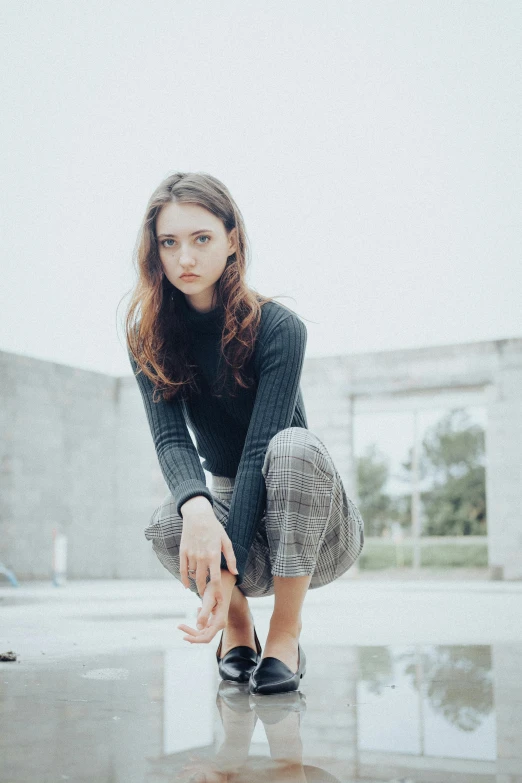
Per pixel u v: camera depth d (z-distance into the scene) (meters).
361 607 4.38
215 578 1.29
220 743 0.94
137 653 1.95
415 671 1.60
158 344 1.56
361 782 0.77
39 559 11.02
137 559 12.20
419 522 11.17
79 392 11.84
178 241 1.49
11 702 1.20
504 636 2.47
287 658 1.38
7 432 10.71
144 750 0.90
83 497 11.81
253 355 1.55
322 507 1.42
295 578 1.40
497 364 10.28
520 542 9.88
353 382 11.15
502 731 1.00
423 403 11.04
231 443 1.67
